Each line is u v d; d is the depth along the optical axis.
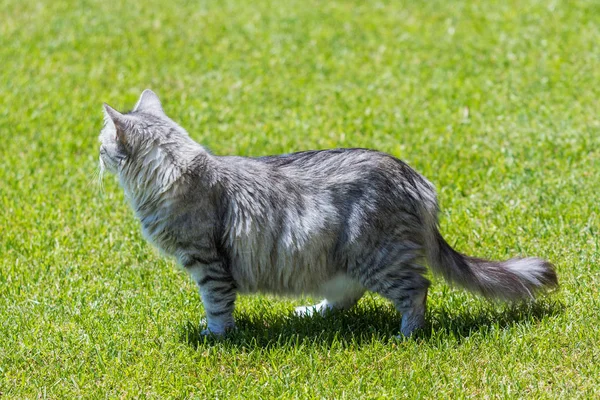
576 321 6.79
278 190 6.76
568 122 11.37
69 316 7.38
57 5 18.48
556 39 14.88
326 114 12.48
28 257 8.61
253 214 6.70
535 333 6.68
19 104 13.16
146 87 13.98
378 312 7.33
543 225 8.60
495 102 12.41
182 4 18.48
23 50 15.70
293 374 6.29
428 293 7.59
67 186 10.40
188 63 15.05
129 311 7.43
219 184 6.70
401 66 14.34
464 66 14.04
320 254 6.73
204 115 12.57
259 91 13.52
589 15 16.05
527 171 9.91
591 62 13.67
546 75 13.34
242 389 6.18
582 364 6.20
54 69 14.86
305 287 6.91
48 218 9.43
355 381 6.14
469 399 5.91
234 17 17.50
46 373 6.48
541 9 16.58
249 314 7.46
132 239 8.92
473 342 6.60
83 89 13.94
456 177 9.98
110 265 8.41
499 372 6.15
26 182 10.45
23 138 11.92
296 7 18.00
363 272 6.76
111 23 17.28
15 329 7.12
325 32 16.31
